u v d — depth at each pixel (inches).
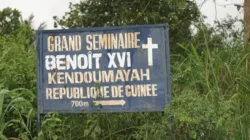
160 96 231.3
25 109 250.4
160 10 388.8
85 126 239.6
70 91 236.7
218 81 266.2
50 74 238.2
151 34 233.6
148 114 238.8
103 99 234.4
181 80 269.1
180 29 385.1
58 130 233.0
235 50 284.8
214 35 327.6
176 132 221.6
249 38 300.7
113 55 235.3
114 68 234.7
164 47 232.8
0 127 239.1
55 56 238.7
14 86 276.8
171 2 382.0
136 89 232.8
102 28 236.2
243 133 235.8
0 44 345.4
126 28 234.8
